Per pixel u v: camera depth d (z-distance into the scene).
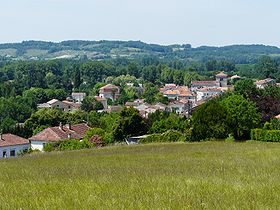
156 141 72.69
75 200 15.15
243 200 14.72
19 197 16.34
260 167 27.83
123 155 45.47
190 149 50.38
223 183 19.12
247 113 69.75
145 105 193.00
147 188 17.92
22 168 32.28
